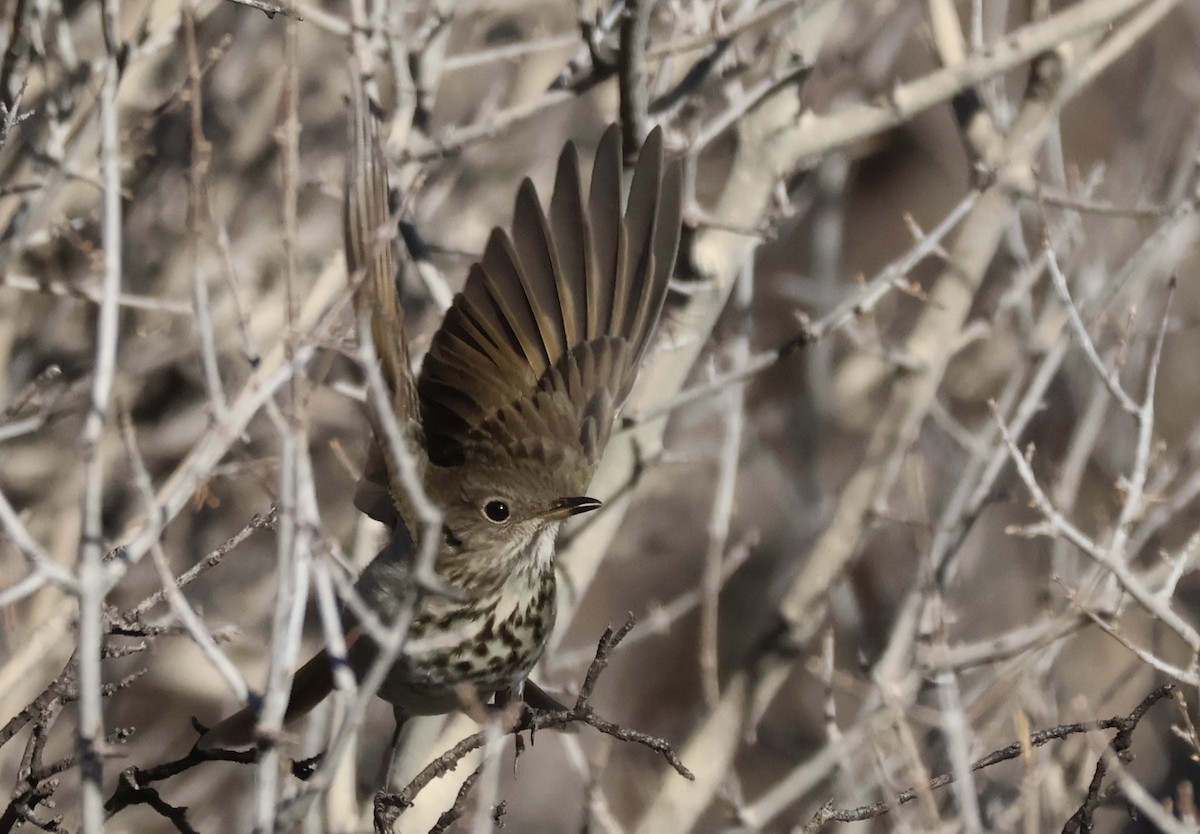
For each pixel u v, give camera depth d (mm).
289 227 6434
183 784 14625
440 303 11430
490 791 6910
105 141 6480
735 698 12977
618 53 10922
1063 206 13312
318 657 8930
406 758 11539
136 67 13711
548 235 9656
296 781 9828
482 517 9023
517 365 9680
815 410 17531
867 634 16516
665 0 14078
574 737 12180
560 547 12586
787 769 16484
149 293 14273
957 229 16844
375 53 11250
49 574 6133
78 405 13422
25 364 13797
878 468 13180
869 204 21125
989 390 16906
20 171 11797
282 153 6457
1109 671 14781
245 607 14867
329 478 15078
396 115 11422
